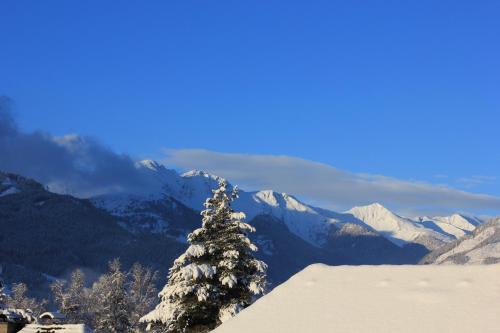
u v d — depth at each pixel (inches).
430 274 671.1
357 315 615.5
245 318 667.4
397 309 608.7
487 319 557.3
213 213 1328.7
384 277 685.9
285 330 620.7
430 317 581.3
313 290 692.1
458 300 600.7
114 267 3791.8
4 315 1827.0
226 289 1267.2
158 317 1235.2
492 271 639.8
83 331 1726.1
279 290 711.7
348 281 697.0
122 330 3174.2
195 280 1243.8
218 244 1298.0
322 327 608.4
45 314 1886.1
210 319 1256.8
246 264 1295.5
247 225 1317.7
